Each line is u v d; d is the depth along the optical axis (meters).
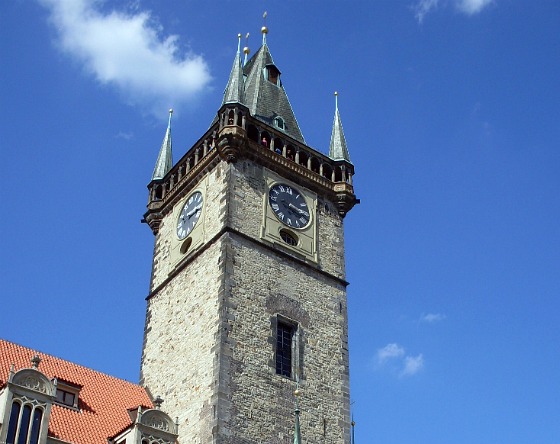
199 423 50.09
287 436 51.28
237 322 53.22
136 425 47.66
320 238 61.69
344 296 60.38
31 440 43.50
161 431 48.72
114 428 49.97
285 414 52.00
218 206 58.47
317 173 64.50
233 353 51.84
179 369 54.56
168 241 62.75
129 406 53.41
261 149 61.25
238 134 59.72
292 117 70.50
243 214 57.97
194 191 62.31
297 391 50.50
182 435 50.91
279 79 73.12
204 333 53.75
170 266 61.09
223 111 61.88
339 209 64.56
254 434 49.88
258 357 52.88
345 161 66.44
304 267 59.12
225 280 54.25
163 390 55.12
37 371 45.09
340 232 63.53
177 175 65.44
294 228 60.31
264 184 60.53
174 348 56.16
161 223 64.94
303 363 55.00
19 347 53.06
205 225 59.00
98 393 53.28
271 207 59.88
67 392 50.66
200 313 55.12
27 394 44.22
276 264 57.53
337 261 61.69
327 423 53.72
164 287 60.66
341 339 58.19
